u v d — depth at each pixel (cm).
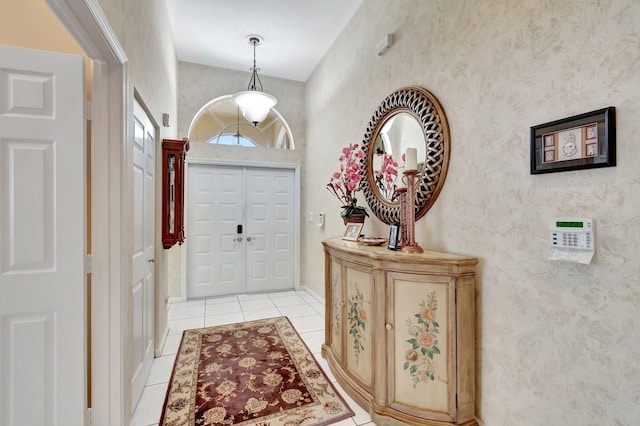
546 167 122
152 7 221
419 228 201
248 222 439
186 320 330
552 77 122
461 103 168
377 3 255
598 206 107
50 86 131
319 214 397
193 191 411
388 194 235
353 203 249
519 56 135
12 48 126
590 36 109
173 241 268
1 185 125
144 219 201
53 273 132
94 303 144
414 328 159
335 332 224
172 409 180
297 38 344
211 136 425
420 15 202
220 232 425
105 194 144
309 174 439
